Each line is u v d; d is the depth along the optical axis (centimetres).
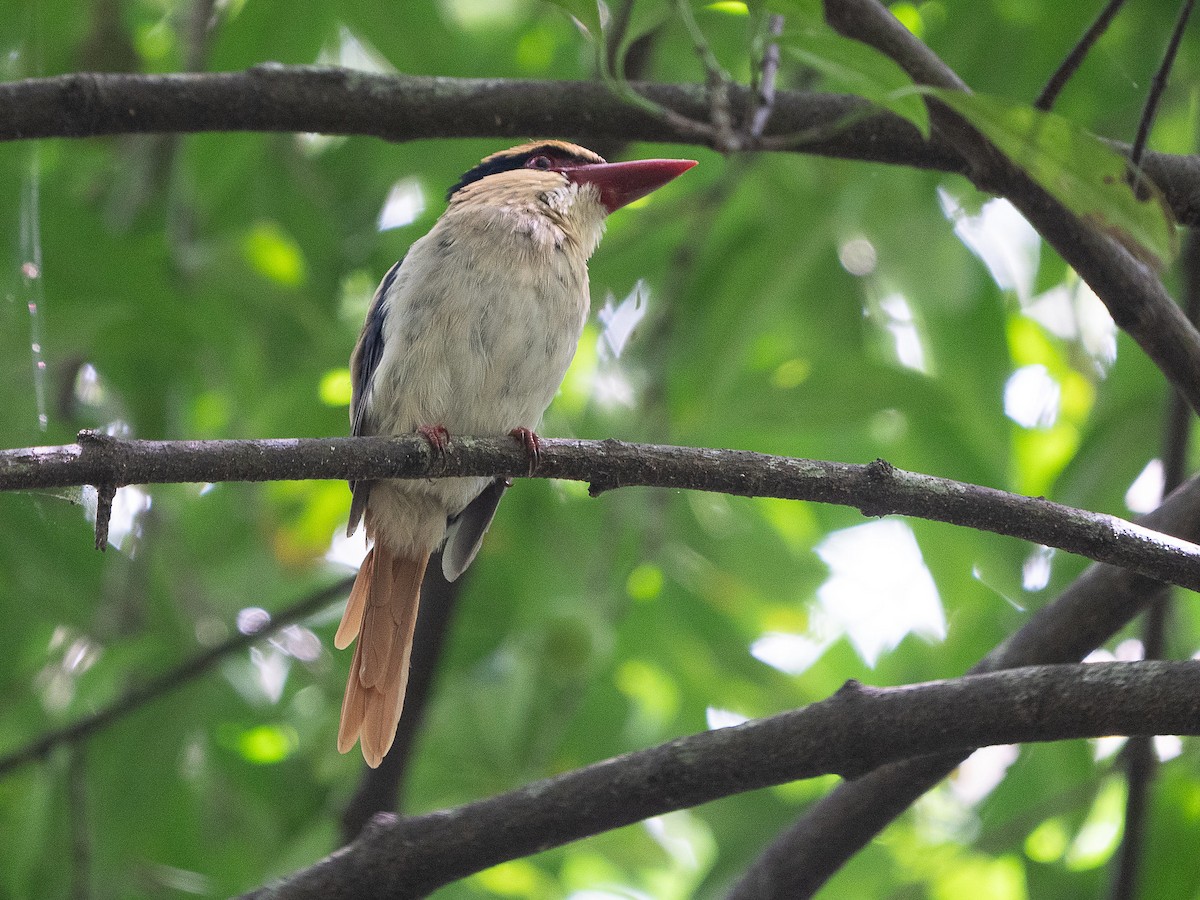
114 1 1027
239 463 543
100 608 930
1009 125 488
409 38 935
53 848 882
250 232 1048
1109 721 540
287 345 1034
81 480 508
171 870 948
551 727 945
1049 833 1018
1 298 887
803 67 952
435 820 613
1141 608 659
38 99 656
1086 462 941
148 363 1005
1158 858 815
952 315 982
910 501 566
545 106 689
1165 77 578
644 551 1005
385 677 791
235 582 1065
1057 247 639
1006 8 912
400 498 793
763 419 939
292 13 914
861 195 951
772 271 945
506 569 985
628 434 1002
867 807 683
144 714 910
